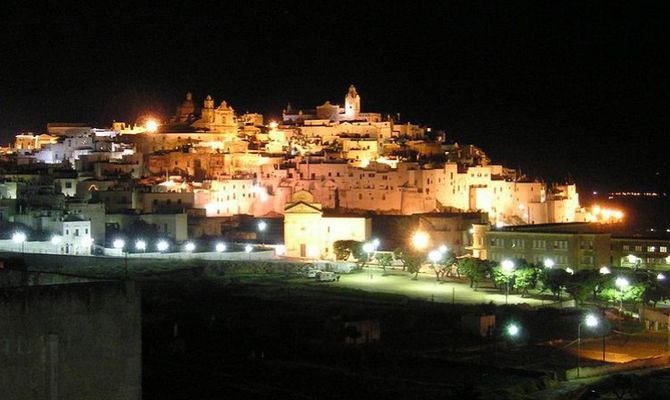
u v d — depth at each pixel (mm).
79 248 193125
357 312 153500
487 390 112125
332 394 105812
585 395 113562
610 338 154000
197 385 103688
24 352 48125
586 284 174250
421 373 119938
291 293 169625
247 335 134500
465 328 147875
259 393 102938
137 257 187875
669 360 138375
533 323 155000
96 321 50219
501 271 181500
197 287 168250
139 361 51594
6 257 161875
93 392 50156
